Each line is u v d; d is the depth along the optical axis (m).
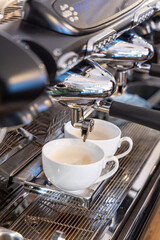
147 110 0.51
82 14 0.35
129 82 1.17
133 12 0.44
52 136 0.64
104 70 0.41
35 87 0.23
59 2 0.33
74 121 0.47
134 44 0.54
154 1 0.50
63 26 0.31
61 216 0.48
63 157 0.52
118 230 0.47
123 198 0.53
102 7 0.39
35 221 0.47
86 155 0.52
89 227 0.46
